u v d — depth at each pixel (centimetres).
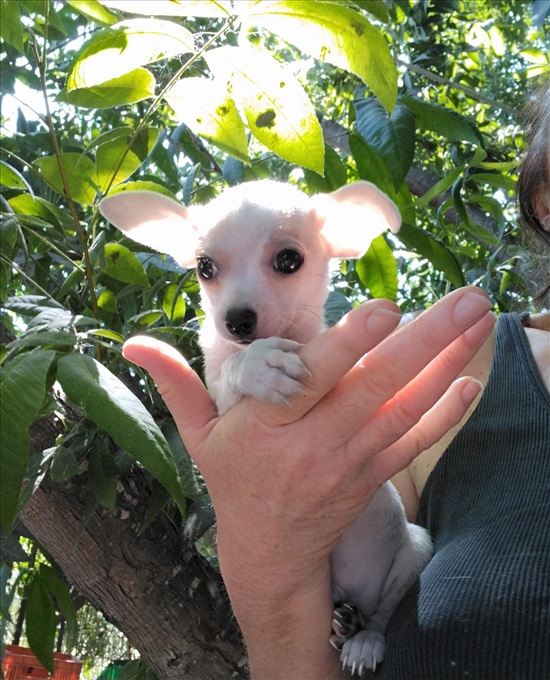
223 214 40
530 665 27
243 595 32
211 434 30
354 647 34
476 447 35
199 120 35
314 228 42
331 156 50
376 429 28
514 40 92
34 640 43
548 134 42
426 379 27
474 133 53
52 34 60
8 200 46
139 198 40
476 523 32
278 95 31
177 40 30
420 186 77
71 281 44
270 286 39
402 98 53
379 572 38
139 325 44
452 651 28
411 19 77
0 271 40
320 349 27
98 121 73
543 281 47
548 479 32
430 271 78
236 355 34
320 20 28
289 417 28
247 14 29
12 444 24
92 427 40
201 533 38
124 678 47
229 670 40
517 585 29
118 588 40
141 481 42
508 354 37
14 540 37
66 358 28
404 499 42
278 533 30
